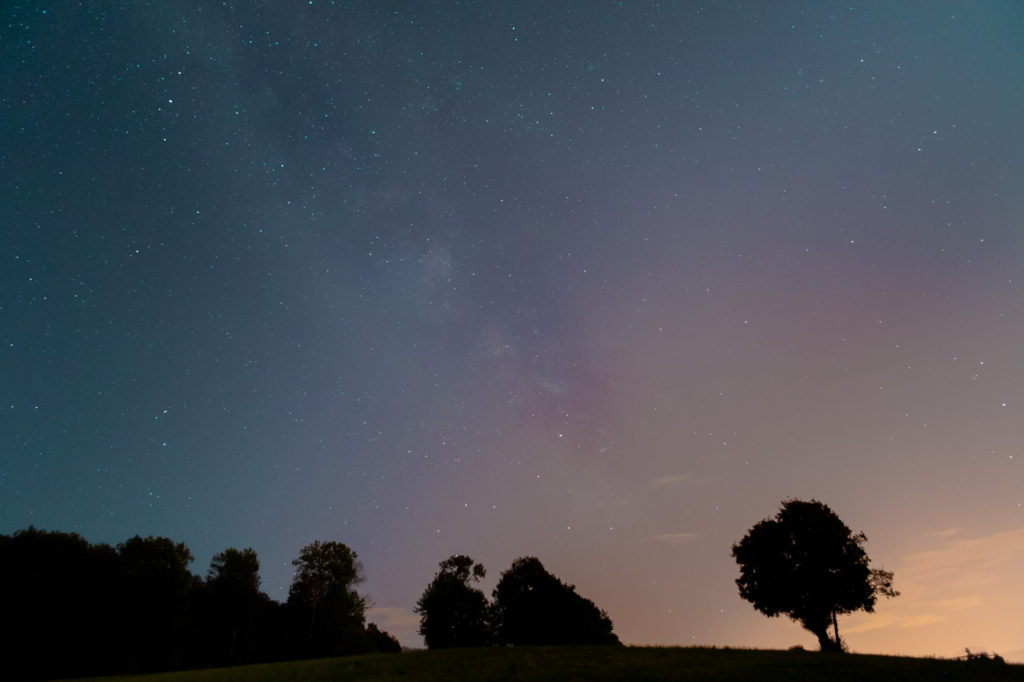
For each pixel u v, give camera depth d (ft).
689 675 78.64
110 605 166.20
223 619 213.46
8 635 147.43
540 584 206.69
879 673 76.07
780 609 133.49
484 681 82.53
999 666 80.18
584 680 78.54
